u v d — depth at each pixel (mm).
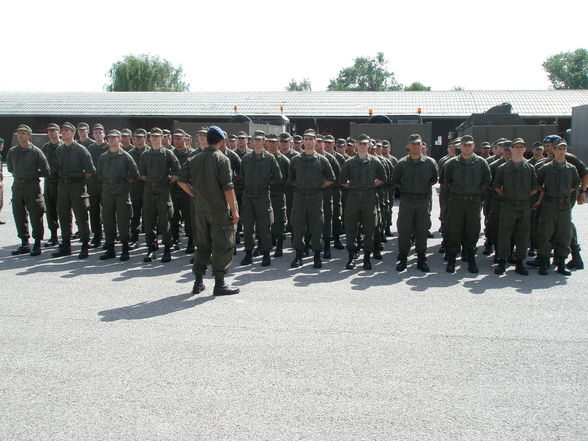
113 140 7500
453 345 4332
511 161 6816
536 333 4621
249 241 7574
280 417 3186
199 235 5809
